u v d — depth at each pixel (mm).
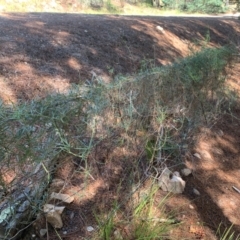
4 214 1943
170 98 3064
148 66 4953
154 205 2383
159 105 2898
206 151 3285
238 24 10477
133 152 2676
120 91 2693
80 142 2191
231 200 2744
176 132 3008
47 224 2082
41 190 2102
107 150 2553
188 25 8336
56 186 2311
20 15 6805
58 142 1979
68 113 2012
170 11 16094
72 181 2395
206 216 2484
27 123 1778
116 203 2180
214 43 8117
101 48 5184
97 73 4430
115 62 4922
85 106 2291
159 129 2693
